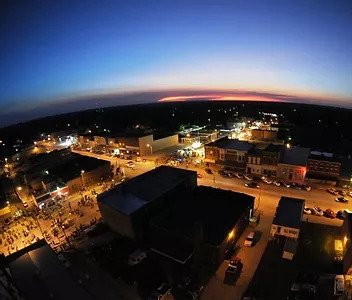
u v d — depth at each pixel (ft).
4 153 375.86
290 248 118.01
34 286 98.94
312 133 321.11
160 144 317.63
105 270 117.29
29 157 327.67
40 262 111.14
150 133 314.76
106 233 147.84
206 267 114.32
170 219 134.00
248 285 103.45
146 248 131.34
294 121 485.15
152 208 144.97
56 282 100.78
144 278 110.73
